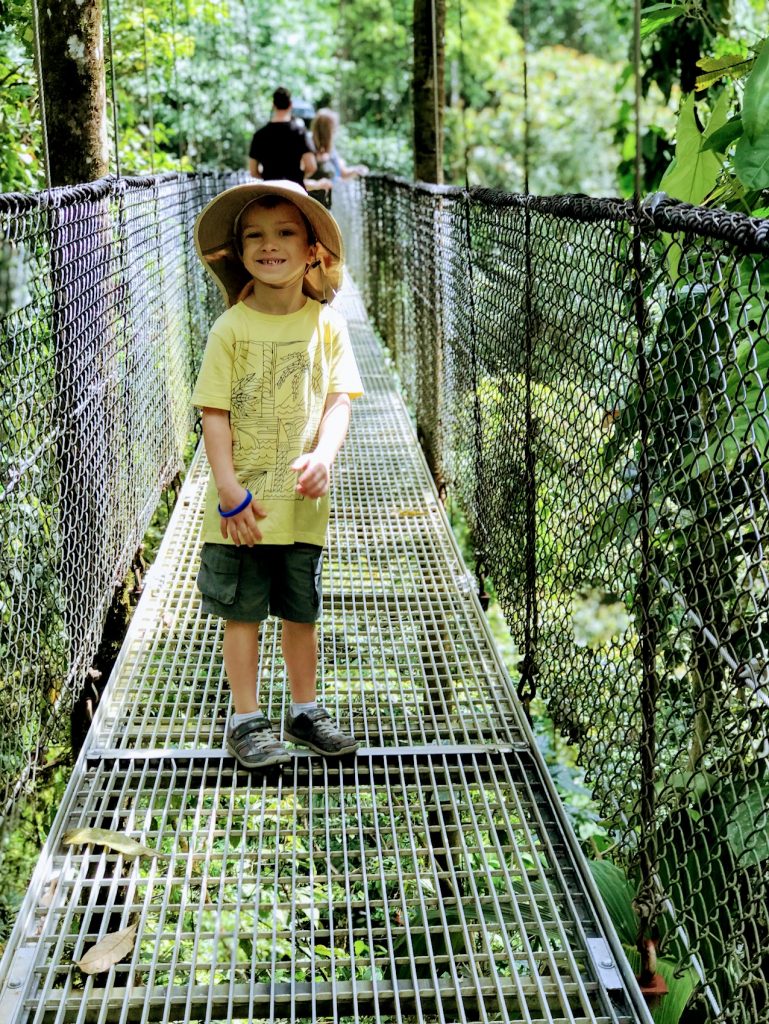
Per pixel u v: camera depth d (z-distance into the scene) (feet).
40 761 8.92
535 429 8.62
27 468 6.67
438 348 14.25
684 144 8.23
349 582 11.30
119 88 23.26
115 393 9.55
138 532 10.78
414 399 17.25
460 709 8.91
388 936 6.48
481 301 10.73
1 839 6.32
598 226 6.90
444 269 13.46
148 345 11.51
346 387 7.99
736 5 14.94
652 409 6.13
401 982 6.34
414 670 9.67
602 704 7.21
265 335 7.72
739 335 5.52
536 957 6.46
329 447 7.68
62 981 6.35
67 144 10.85
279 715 8.77
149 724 8.64
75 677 8.05
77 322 8.01
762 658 4.79
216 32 32.04
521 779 8.09
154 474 11.91
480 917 6.66
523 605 9.20
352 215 33.47
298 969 7.80
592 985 6.32
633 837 6.80
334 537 12.44
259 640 9.84
